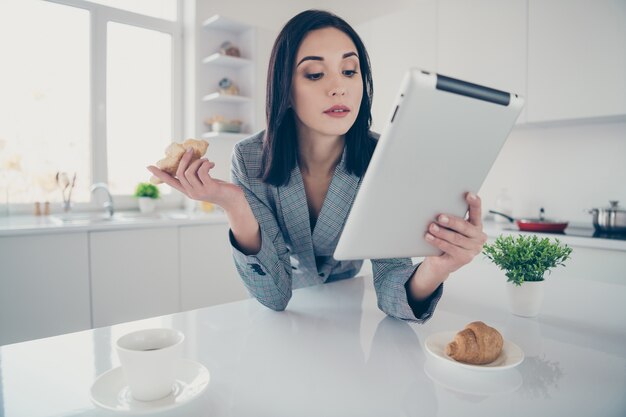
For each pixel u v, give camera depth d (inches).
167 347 20.0
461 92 21.8
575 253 83.0
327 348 27.3
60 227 85.9
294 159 40.0
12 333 82.4
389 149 22.3
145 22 124.9
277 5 147.9
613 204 89.3
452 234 27.3
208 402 20.5
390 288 33.3
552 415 19.5
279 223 43.6
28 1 106.0
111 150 121.8
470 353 23.9
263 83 132.7
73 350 27.0
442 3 106.7
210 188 29.2
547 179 106.7
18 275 82.5
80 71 115.0
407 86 20.6
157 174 29.2
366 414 19.6
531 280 33.9
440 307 36.5
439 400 20.8
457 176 25.8
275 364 24.8
